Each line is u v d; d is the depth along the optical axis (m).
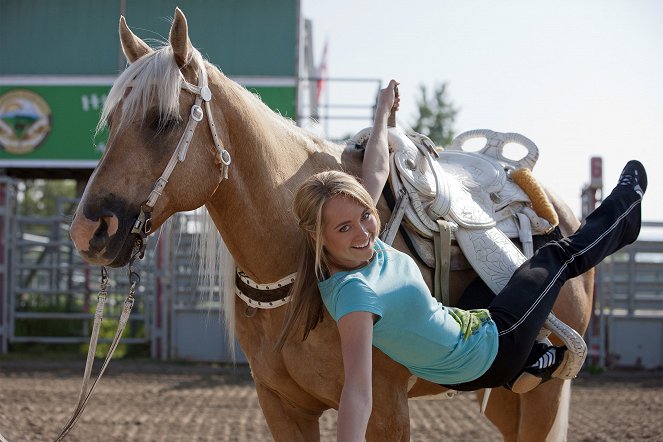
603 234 3.07
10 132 12.18
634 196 3.20
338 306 2.39
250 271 2.83
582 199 11.20
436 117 38.38
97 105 12.24
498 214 3.41
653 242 11.49
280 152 2.86
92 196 2.44
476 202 3.35
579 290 3.46
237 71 12.29
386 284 2.46
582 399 8.48
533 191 3.56
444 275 3.03
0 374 9.83
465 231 3.12
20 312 12.16
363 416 2.24
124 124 2.50
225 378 9.98
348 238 2.40
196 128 2.62
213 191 2.68
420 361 2.58
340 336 2.47
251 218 2.77
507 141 3.80
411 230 3.04
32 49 12.44
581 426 6.70
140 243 2.51
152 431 6.34
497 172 3.54
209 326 11.66
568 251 3.01
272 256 2.79
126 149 2.48
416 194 3.05
